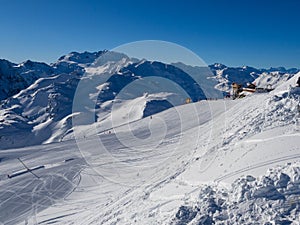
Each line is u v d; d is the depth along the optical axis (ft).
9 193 52.54
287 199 19.35
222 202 21.40
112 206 37.63
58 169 64.39
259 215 18.83
